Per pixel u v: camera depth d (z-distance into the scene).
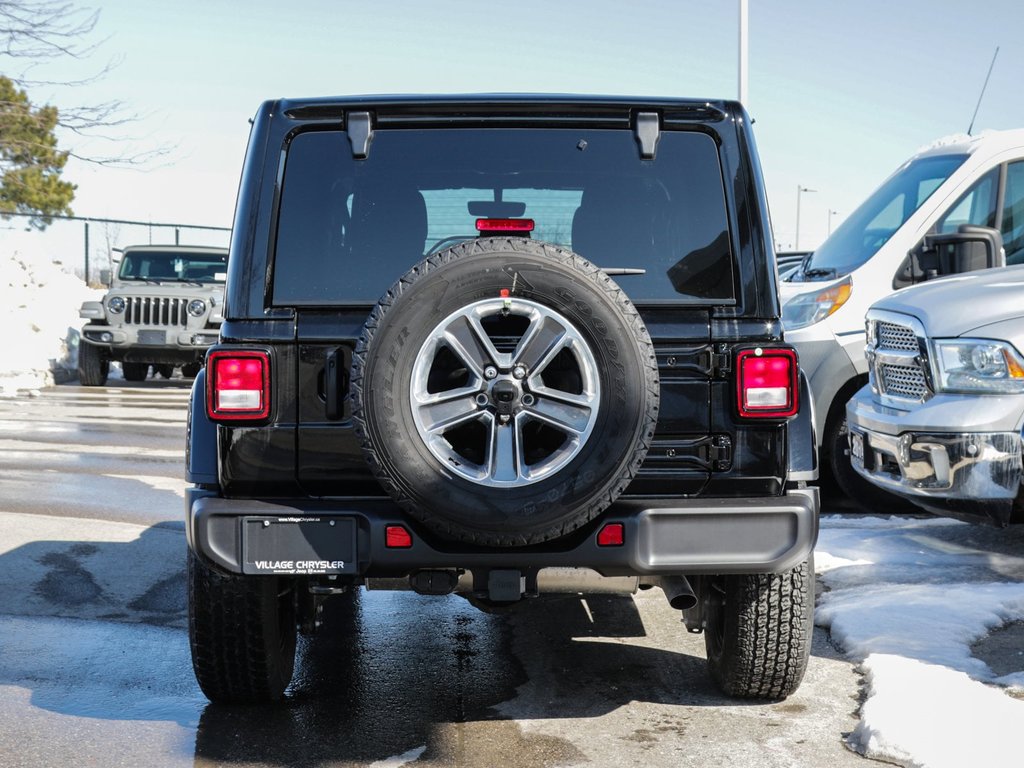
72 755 3.70
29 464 9.75
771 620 3.95
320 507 3.58
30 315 21.52
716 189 3.85
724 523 3.58
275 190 3.79
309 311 3.64
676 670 4.59
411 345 3.32
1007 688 4.19
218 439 3.65
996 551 6.39
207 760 3.66
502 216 3.89
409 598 5.82
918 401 6.10
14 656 4.72
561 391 3.39
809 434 3.77
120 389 17.44
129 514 7.69
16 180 22.22
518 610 5.56
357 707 4.17
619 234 3.88
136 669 4.59
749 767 3.58
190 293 17.33
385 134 3.87
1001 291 5.91
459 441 3.56
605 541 3.52
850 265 8.11
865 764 3.60
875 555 6.30
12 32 19.42
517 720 4.03
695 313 3.68
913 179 8.41
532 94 3.91
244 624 3.90
